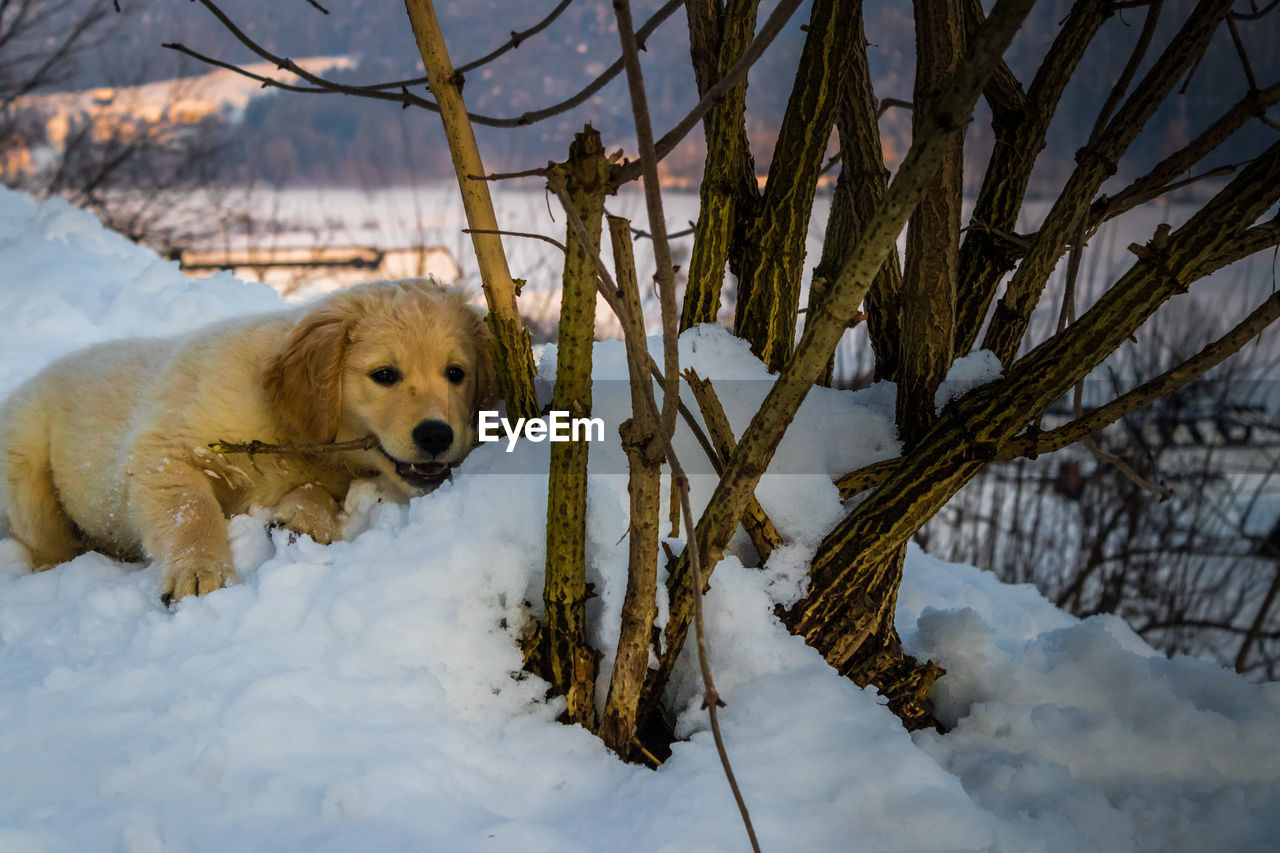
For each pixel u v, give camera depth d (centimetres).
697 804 176
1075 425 201
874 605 211
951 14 197
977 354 228
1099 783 204
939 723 227
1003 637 274
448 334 302
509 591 212
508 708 202
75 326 495
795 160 230
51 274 578
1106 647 226
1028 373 193
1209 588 938
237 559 262
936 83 200
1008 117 242
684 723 204
